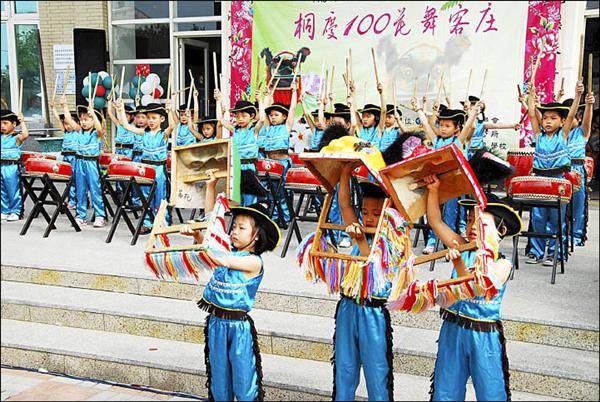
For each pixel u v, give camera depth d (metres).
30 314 4.09
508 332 3.33
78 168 6.23
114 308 3.90
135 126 6.66
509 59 6.49
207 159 2.96
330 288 2.76
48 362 3.67
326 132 3.00
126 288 4.23
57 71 8.94
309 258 2.81
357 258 2.66
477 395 2.58
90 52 8.21
